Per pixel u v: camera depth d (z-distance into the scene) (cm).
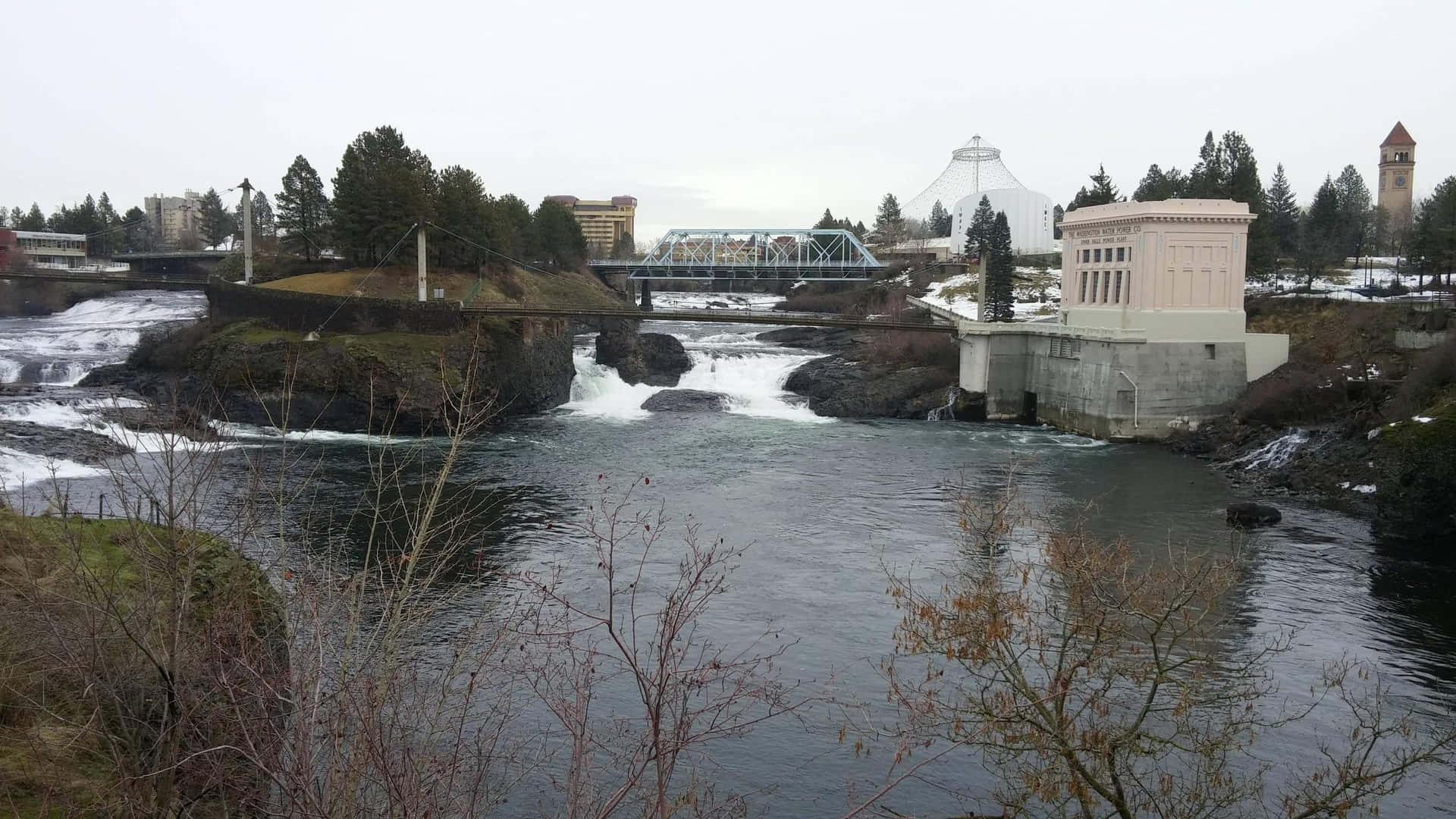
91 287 17100
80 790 1848
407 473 6925
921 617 2430
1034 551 5191
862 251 18750
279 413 9200
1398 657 4084
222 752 1695
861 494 6719
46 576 2081
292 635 1794
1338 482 6894
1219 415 9400
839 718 3428
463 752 2131
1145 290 9350
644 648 3872
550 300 15275
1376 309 9625
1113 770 1933
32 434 7025
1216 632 4234
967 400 10731
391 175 12750
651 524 5753
